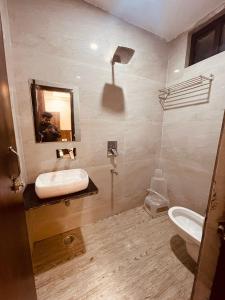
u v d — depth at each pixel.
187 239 1.29
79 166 1.65
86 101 1.57
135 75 1.80
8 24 1.15
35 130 1.38
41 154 1.44
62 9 1.32
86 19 1.43
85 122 1.60
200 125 1.65
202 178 1.68
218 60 1.44
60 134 1.50
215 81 1.48
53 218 1.65
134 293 1.12
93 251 1.49
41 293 1.12
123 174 1.99
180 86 1.84
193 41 1.75
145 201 2.20
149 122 2.04
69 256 1.43
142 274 1.26
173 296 1.11
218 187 0.52
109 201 1.97
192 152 1.77
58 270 1.29
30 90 1.31
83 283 1.19
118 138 1.84
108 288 1.15
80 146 1.62
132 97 1.83
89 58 1.51
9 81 1.12
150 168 2.21
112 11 1.53
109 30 1.56
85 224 1.85
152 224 1.89
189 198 1.85
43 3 1.24
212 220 0.54
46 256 1.42
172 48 1.93
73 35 1.40
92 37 1.49
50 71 1.36
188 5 1.43
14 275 0.66
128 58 1.51
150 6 1.46
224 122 0.49
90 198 1.82
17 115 1.27
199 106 1.64
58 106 1.44
